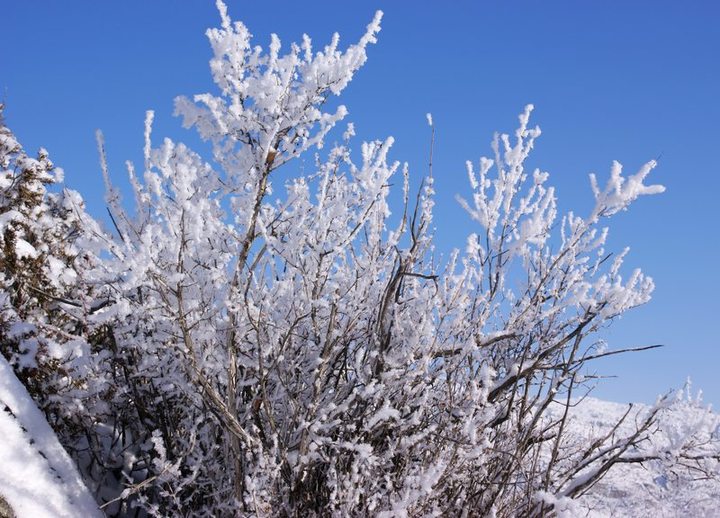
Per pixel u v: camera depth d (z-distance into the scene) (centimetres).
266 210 446
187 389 444
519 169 495
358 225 423
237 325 421
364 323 484
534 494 416
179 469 462
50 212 700
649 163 438
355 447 404
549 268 480
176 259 387
